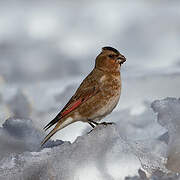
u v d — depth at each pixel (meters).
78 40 32.12
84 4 35.38
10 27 33.03
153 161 10.25
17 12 34.16
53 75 26.97
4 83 20.48
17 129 12.19
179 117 10.84
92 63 28.73
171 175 9.48
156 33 33.19
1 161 10.32
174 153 10.32
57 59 28.95
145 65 22.72
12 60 28.05
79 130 14.18
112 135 9.93
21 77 26.64
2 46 30.88
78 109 12.19
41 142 11.89
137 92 16.58
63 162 9.72
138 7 34.88
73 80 19.19
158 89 16.61
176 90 16.61
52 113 16.53
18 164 10.16
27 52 29.69
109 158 9.60
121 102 16.08
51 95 17.45
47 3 35.62
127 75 18.14
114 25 33.91
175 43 32.25
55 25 33.59
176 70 18.20
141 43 32.50
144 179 9.25
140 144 10.98
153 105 11.24
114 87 12.41
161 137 11.77
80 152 9.77
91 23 34.19
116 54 12.40
